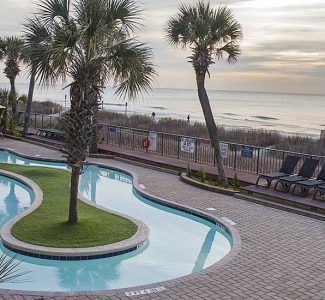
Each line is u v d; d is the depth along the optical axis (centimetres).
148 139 2003
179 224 1137
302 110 9075
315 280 749
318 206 1141
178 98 14025
